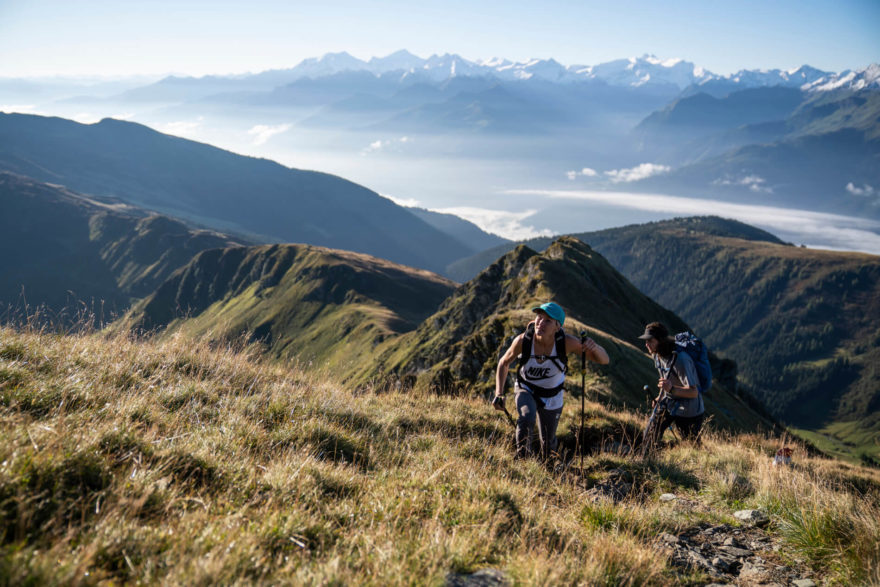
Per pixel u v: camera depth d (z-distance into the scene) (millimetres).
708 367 8195
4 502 3025
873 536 4633
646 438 8461
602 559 4070
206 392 6789
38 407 4988
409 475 5527
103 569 2803
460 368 31484
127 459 4086
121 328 8641
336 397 7961
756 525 5750
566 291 56031
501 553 4020
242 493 4125
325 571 3129
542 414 6953
